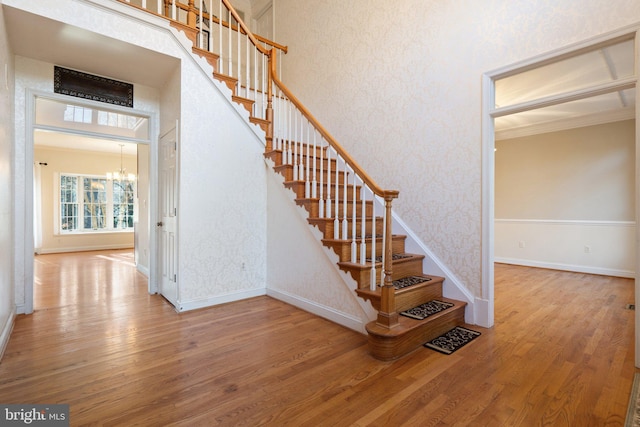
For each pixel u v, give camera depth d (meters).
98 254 7.44
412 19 3.33
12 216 2.89
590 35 2.20
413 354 2.28
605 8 2.14
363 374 2.01
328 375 2.00
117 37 2.79
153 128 3.87
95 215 8.38
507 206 6.20
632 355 2.26
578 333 2.66
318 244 3.10
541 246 5.76
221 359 2.20
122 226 8.75
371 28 3.78
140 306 3.39
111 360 2.17
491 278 2.78
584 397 1.76
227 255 3.53
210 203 3.38
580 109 4.96
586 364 2.13
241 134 3.62
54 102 3.55
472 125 2.83
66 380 1.91
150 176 3.90
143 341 2.49
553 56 2.37
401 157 3.43
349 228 3.29
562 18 2.33
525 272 5.30
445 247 3.05
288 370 2.06
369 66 3.80
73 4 2.57
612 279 4.77
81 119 4.00
